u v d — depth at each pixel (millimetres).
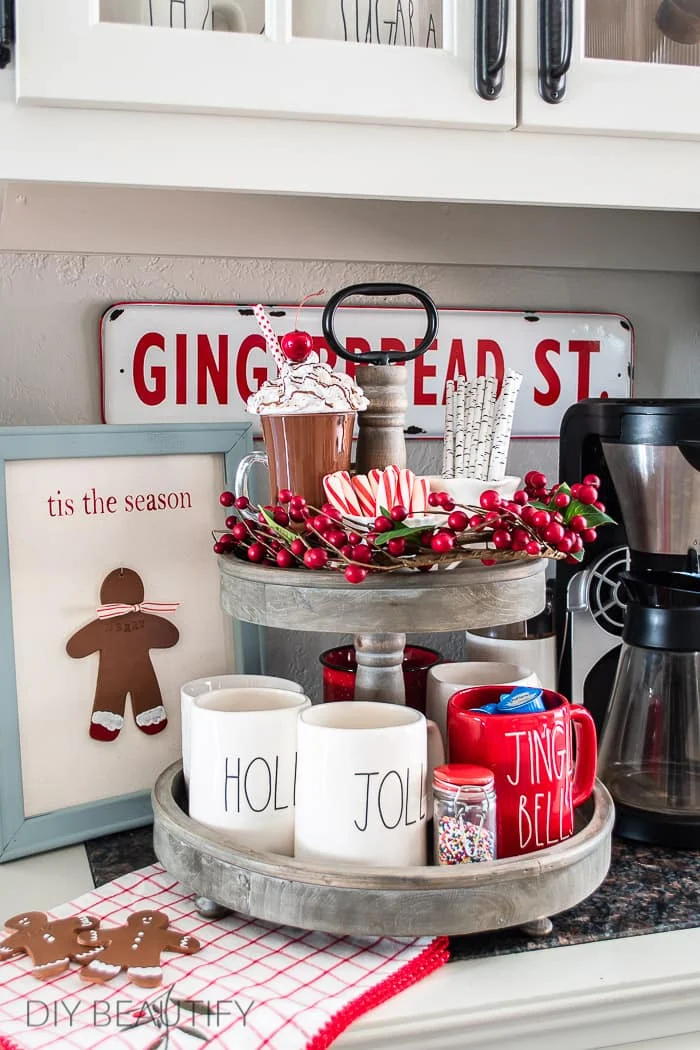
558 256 1115
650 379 1192
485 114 750
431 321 830
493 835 688
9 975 634
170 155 708
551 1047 645
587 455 940
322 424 766
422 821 700
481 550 675
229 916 713
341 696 879
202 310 1022
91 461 890
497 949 675
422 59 731
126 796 892
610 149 800
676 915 723
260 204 1017
